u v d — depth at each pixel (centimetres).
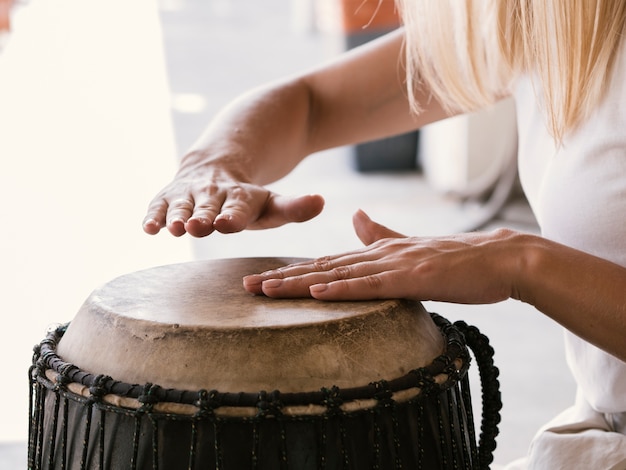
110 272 258
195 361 70
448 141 422
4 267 261
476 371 243
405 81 119
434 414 75
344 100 121
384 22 462
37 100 412
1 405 199
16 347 219
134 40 508
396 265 81
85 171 334
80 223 292
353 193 429
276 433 67
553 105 92
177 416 68
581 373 99
